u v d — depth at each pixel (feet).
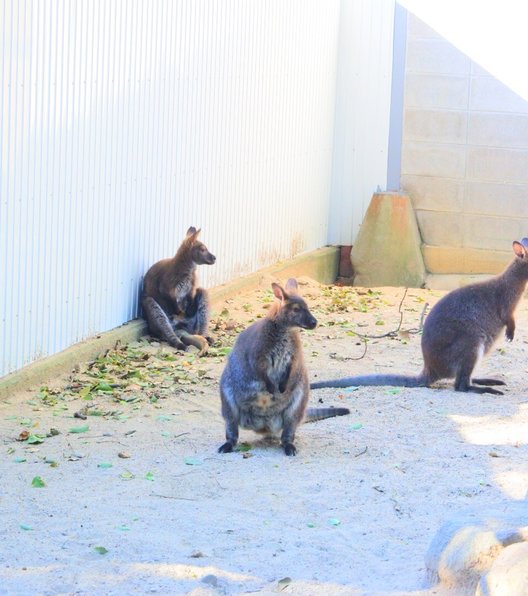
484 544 17.98
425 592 18.22
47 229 28.76
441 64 37.68
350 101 38.52
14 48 27.71
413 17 37.76
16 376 28.14
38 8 28.14
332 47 38.14
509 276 29.04
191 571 20.10
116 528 22.50
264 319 26.13
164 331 31.12
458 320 28.86
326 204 38.83
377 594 18.52
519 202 37.60
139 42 30.76
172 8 31.65
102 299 30.45
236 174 34.53
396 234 37.93
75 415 27.37
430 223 38.14
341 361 30.63
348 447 26.43
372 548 21.56
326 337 32.14
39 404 27.84
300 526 22.94
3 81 27.55
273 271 36.01
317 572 20.25
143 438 26.68
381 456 26.11
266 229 36.01
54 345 29.19
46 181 28.66
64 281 29.32
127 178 30.83
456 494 24.88
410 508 24.03
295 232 37.40
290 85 36.35
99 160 29.96
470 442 26.61
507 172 37.60
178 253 31.40
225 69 33.65
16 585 19.39
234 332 32.35
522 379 29.81
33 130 28.27
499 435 26.84
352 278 38.58
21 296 28.30
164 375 29.48
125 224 30.91
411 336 32.37
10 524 22.67
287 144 36.52
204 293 31.63
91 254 30.01
